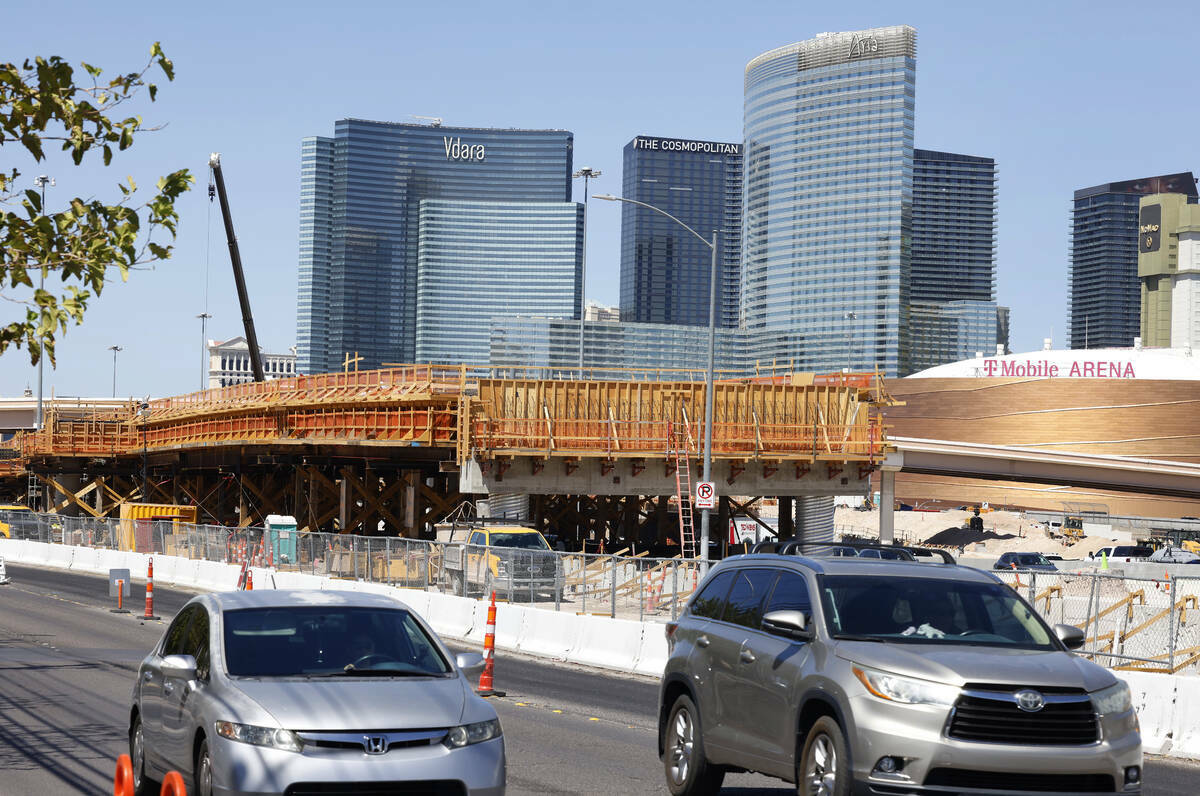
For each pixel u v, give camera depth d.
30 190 11.29
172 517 67.50
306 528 66.12
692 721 11.36
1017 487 174.50
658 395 52.84
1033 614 10.29
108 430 87.31
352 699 8.80
